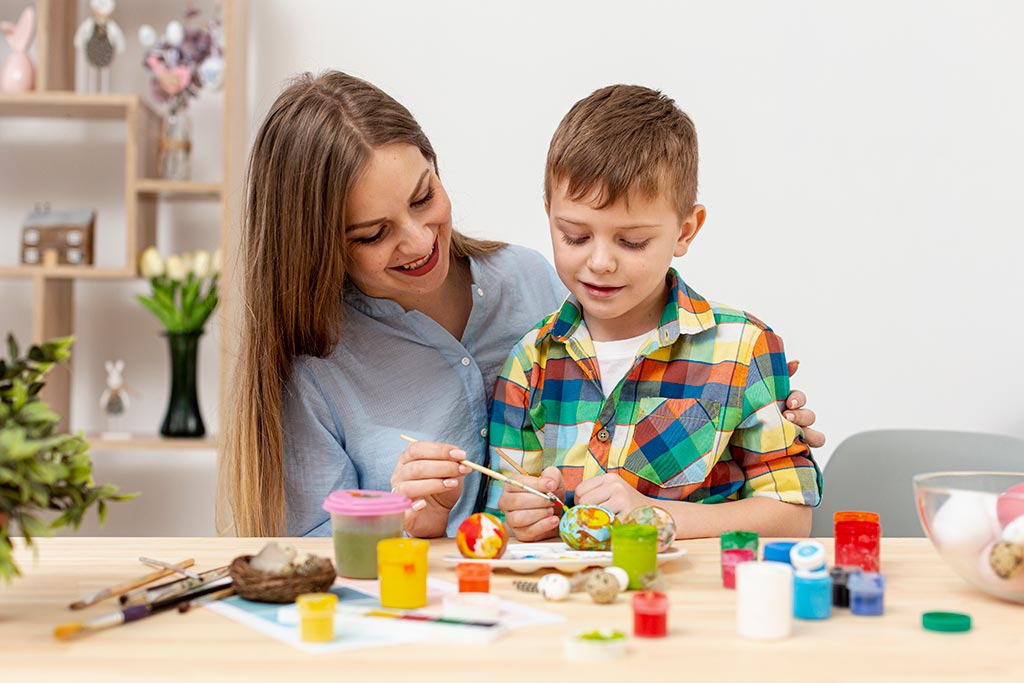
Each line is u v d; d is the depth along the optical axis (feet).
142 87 8.99
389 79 8.63
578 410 4.71
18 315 9.09
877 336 8.61
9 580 2.64
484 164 8.63
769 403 4.47
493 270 5.41
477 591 2.93
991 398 8.62
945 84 8.52
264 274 4.74
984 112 8.53
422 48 8.60
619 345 4.74
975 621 2.74
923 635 2.61
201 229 9.04
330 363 5.10
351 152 4.27
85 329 9.04
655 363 4.60
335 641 2.55
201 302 8.38
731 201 8.56
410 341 5.16
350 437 5.15
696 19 8.55
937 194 8.55
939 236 8.57
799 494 4.34
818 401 8.63
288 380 5.02
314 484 5.06
